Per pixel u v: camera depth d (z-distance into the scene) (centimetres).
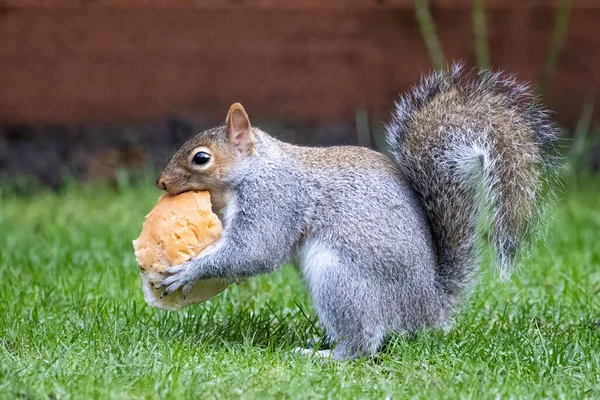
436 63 2403
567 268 1642
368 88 2828
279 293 1499
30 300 1429
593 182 2556
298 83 2812
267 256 1248
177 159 1267
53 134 2752
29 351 1164
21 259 1712
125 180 2472
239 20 2784
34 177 2608
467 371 1111
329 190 1238
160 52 2769
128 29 2752
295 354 1192
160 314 1380
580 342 1248
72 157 2673
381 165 1270
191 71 2783
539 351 1208
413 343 1211
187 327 1295
